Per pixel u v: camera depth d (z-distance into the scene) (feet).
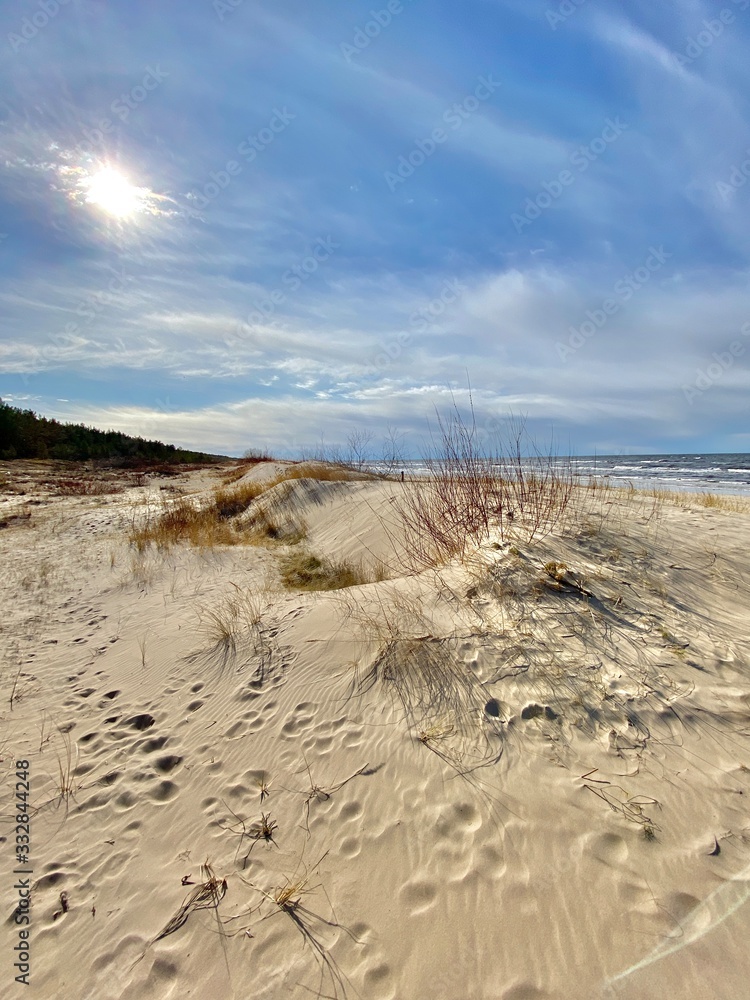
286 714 11.04
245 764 9.75
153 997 5.87
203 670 13.97
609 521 18.45
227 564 27.02
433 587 15.14
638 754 8.02
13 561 28.32
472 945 5.80
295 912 6.59
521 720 9.18
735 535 17.03
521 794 7.63
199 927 6.64
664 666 10.05
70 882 7.64
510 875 6.49
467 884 6.49
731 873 6.01
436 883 6.60
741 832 6.53
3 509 44.68
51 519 40.01
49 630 18.81
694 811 6.92
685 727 8.43
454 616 13.06
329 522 34.78
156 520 38.52
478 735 9.04
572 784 7.64
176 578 24.64
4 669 15.53
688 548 15.88
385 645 12.43
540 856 6.65
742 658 10.14
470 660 11.12
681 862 6.25
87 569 26.61
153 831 8.47
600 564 14.87
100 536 34.45
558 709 9.25
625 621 11.85
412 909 6.33
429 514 21.65
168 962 6.25
